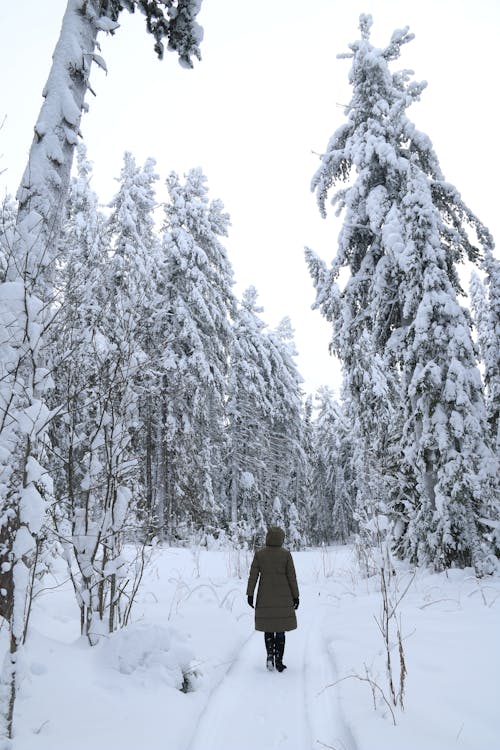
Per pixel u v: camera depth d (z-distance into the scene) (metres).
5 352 3.54
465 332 9.96
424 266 10.52
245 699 4.20
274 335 31.00
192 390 18.59
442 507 9.45
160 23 6.87
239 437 24.98
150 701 3.72
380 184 12.63
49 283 4.52
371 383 13.52
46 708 3.31
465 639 4.96
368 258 12.45
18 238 4.15
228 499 25.64
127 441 4.86
